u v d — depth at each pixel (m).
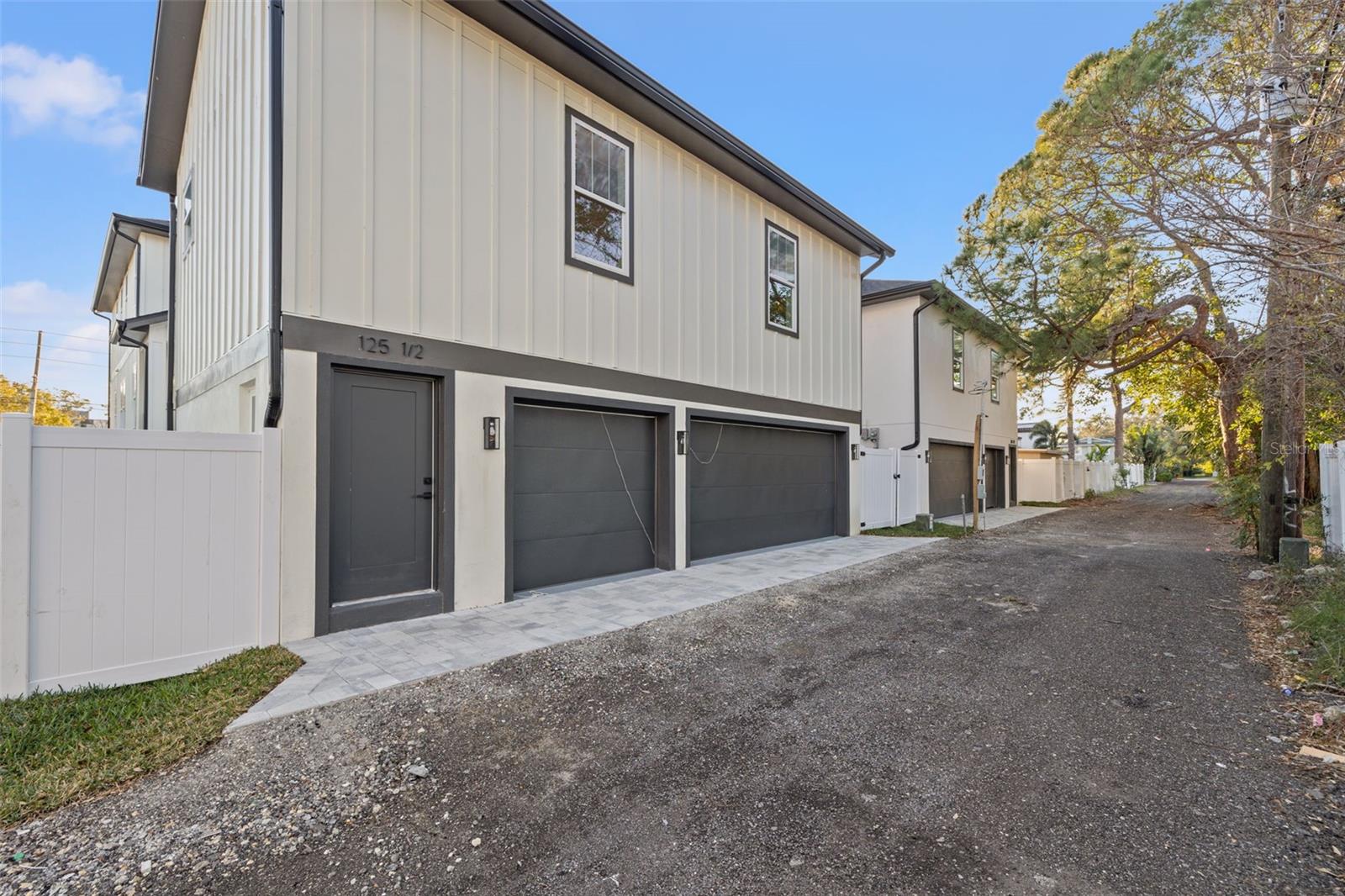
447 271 5.55
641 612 5.73
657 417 7.92
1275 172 4.53
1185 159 5.21
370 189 5.05
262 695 3.62
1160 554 9.34
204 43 7.09
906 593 6.70
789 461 10.37
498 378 5.91
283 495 4.49
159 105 8.20
